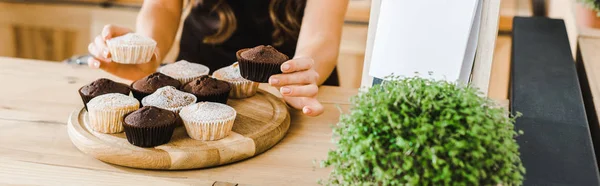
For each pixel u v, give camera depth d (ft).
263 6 5.48
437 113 2.79
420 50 3.69
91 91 4.04
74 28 8.89
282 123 3.99
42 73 4.97
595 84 4.80
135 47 4.58
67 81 4.83
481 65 3.72
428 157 2.73
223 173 3.60
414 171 2.76
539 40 5.43
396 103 2.80
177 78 4.48
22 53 9.16
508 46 7.98
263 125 3.95
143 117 3.59
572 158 3.42
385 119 2.81
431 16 3.66
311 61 4.16
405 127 2.77
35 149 3.77
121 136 3.75
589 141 3.61
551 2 8.14
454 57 3.64
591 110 4.58
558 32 5.64
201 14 5.63
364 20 8.16
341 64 8.29
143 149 3.60
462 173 2.72
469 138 2.74
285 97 4.44
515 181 2.83
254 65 4.09
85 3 8.76
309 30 4.78
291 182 3.52
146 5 5.41
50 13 8.87
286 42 5.56
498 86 8.04
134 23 8.68
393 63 3.75
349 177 2.92
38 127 4.04
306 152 3.84
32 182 3.45
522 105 4.08
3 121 4.10
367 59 3.98
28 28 9.00
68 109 4.33
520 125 3.77
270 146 3.86
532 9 8.36
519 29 5.72
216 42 5.61
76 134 3.75
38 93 4.57
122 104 3.77
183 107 3.89
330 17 4.80
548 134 3.67
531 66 4.83
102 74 5.03
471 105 2.80
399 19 3.73
